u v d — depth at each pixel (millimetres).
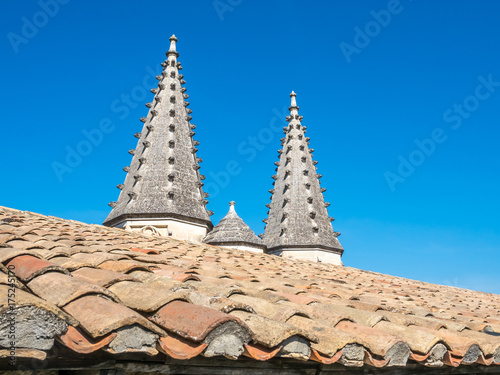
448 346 4828
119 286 4438
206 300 4309
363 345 4117
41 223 11039
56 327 2742
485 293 19578
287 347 3668
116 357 3262
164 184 34719
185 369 3600
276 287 6895
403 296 10680
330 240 43719
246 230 33469
